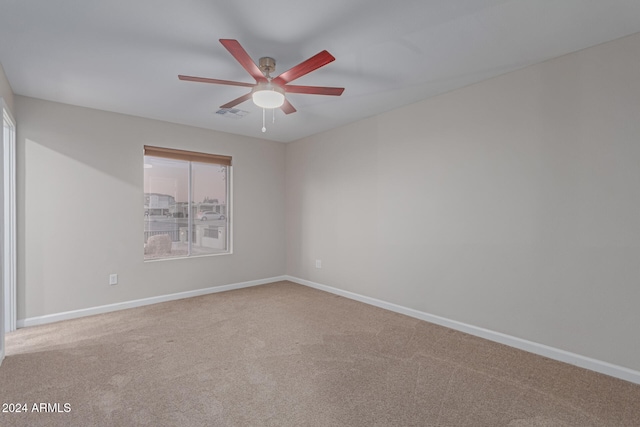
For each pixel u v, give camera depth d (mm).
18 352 2697
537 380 2285
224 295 4508
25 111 3301
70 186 3547
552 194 2607
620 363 2309
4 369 2412
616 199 2318
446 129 3289
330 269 4656
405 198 3672
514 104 2809
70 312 3533
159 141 4156
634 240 2252
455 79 2977
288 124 4371
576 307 2496
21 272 3270
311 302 4168
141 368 2443
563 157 2551
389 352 2729
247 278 5016
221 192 4812
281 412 1931
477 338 3018
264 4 1909
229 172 4875
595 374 2363
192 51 2451
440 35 2252
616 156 2316
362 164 4168
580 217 2475
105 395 2092
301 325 3348
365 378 2314
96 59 2561
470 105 3102
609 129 2342
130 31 2184
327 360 2584
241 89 3143
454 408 1973
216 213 4766
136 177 3986
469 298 3131
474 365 2504
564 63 2541
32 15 1992
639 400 2051
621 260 2301
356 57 2559
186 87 3100
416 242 3570
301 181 5141
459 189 3193
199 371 2402
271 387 2195
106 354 2672
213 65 2672
